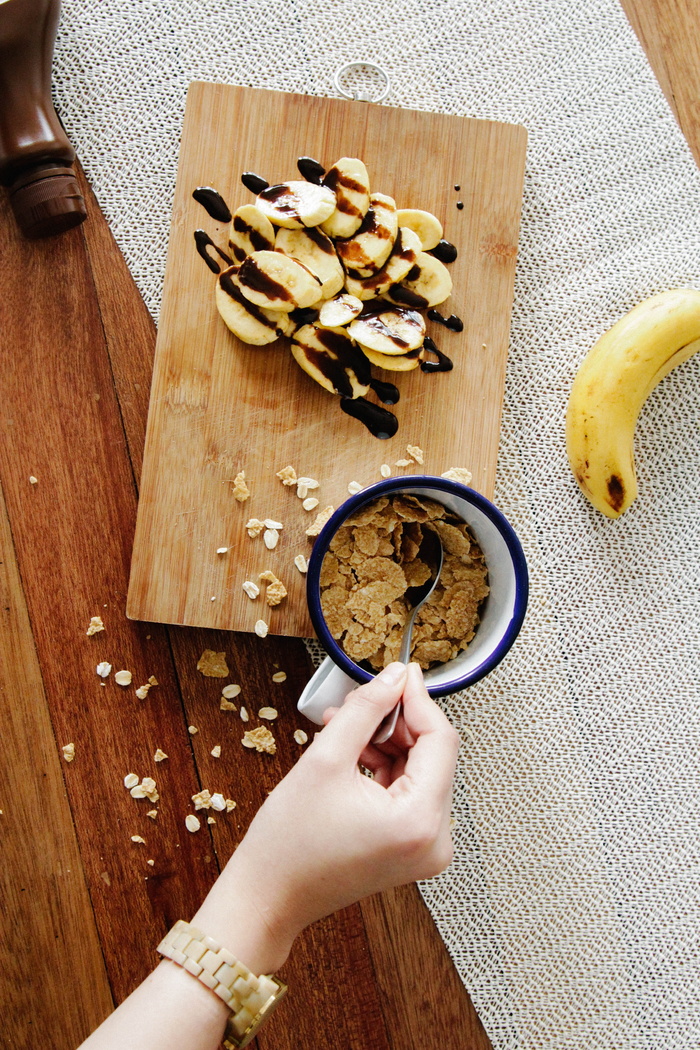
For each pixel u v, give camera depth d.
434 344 0.61
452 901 0.63
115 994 0.62
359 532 0.57
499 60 0.63
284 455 0.60
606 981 0.63
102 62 0.61
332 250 0.59
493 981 0.63
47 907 0.62
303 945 0.62
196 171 0.60
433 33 0.63
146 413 0.62
